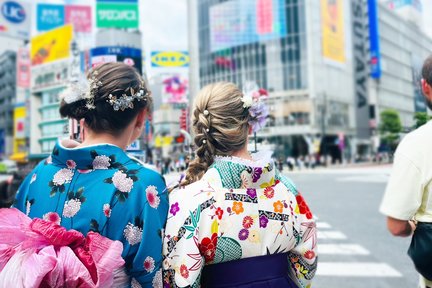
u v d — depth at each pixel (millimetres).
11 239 957
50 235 947
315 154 32969
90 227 1045
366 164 32688
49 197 1103
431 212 1275
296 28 34438
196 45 34750
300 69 34250
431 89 1366
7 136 41844
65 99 1141
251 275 1256
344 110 36281
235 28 34594
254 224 1260
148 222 1095
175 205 1268
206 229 1222
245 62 34875
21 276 886
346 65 36156
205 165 1369
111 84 1116
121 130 1170
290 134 33625
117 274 1066
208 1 34781
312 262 1399
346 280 3527
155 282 1120
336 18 35656
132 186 1097
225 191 1258
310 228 1407
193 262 1196
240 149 1347
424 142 1253
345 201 8422
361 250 4457
